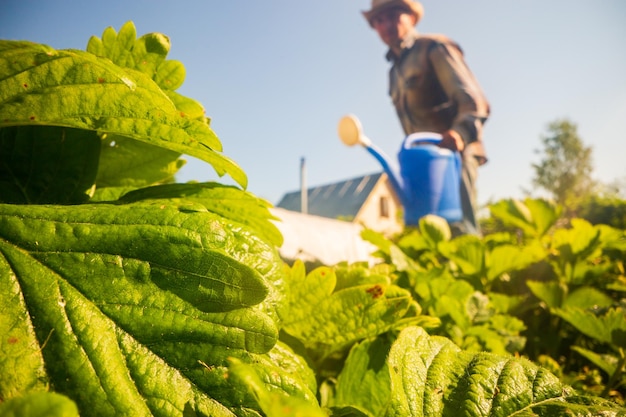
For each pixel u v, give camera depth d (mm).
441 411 640
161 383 516
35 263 545
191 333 548
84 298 538
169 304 557
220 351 548
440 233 2711
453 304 1388
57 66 593
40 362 491
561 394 672
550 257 2746
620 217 4750
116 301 545
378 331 901
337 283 1104
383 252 2330
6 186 806
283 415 362
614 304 1754
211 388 526
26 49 571
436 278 1539
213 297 570
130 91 609
